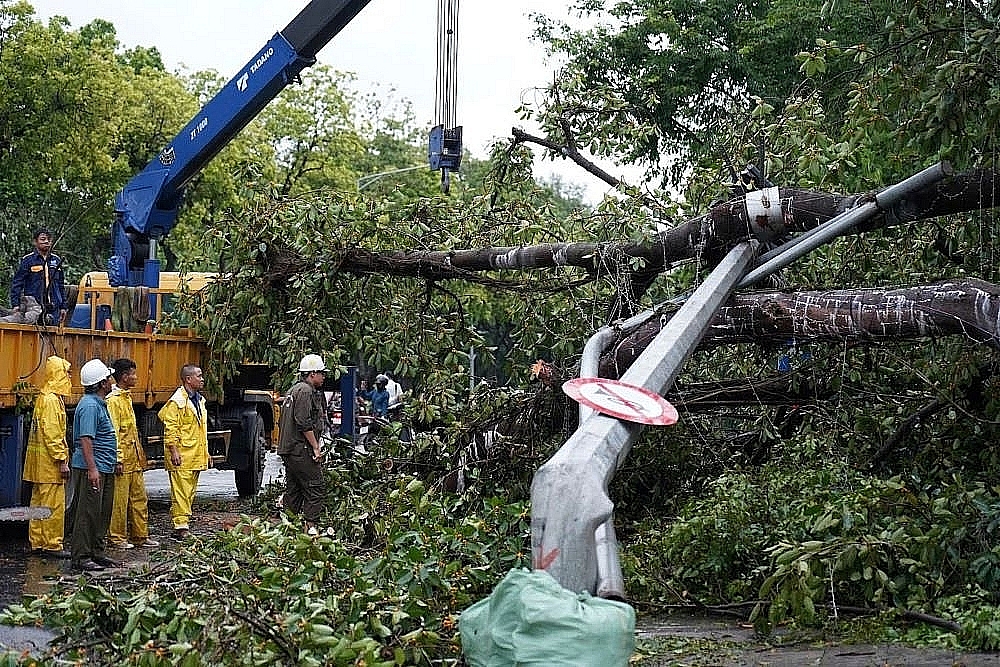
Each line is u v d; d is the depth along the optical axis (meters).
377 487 11.12
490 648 4.56
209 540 7.54
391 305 13.38
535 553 5.41
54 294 15.22
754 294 8.70
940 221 10.08
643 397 6.31
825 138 10.61
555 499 5.43
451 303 13.28
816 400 9.73
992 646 6.29
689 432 10.53
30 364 12.52
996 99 8.79
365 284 13.27
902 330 8.08
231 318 14.02
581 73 12.97
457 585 6.70
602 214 11.58
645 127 12.86
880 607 7.18
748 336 8.67
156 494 18.86
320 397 12.86
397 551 6.92
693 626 7.74
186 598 5.82
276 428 20.48
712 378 11.01
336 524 10.28
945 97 9.01
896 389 10.13
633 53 25.50
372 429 18.95
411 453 11.69
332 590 6.18
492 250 11.49
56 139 35.16
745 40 24.94
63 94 34.59
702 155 12.78
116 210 17.17
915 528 7.28
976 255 9.80
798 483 9.12
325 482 12.20
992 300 7.75
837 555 6.95
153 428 15.34
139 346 14.64
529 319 12.55
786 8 23.88
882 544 7.03
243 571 6.19
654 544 8.91
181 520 13.72
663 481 10.73
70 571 10.98
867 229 9.00
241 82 15.77
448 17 13.20
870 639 6.73
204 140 16.20
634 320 9.27
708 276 8.95
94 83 34.88
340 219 12.71
